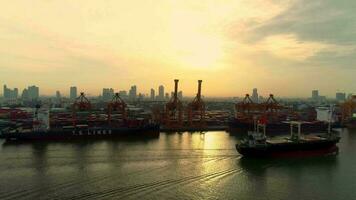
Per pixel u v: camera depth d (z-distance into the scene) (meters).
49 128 191.00
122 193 88.75
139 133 198.00
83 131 186.00
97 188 92.50
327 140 142.75
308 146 138.00
